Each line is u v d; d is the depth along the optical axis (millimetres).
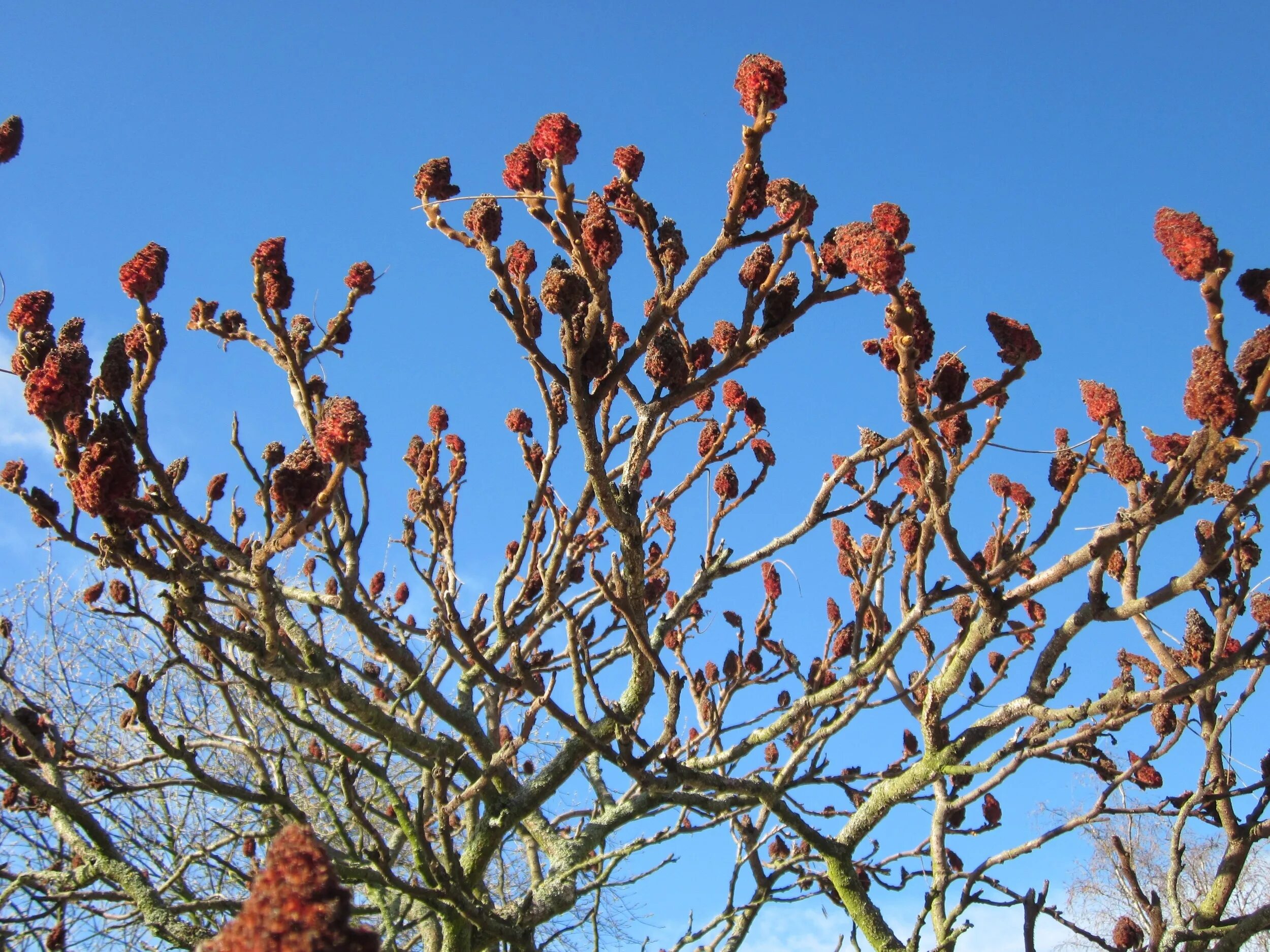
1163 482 3711
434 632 5395
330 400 3525
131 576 4703
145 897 4570
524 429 5527
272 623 3902
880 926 5695
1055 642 4602
